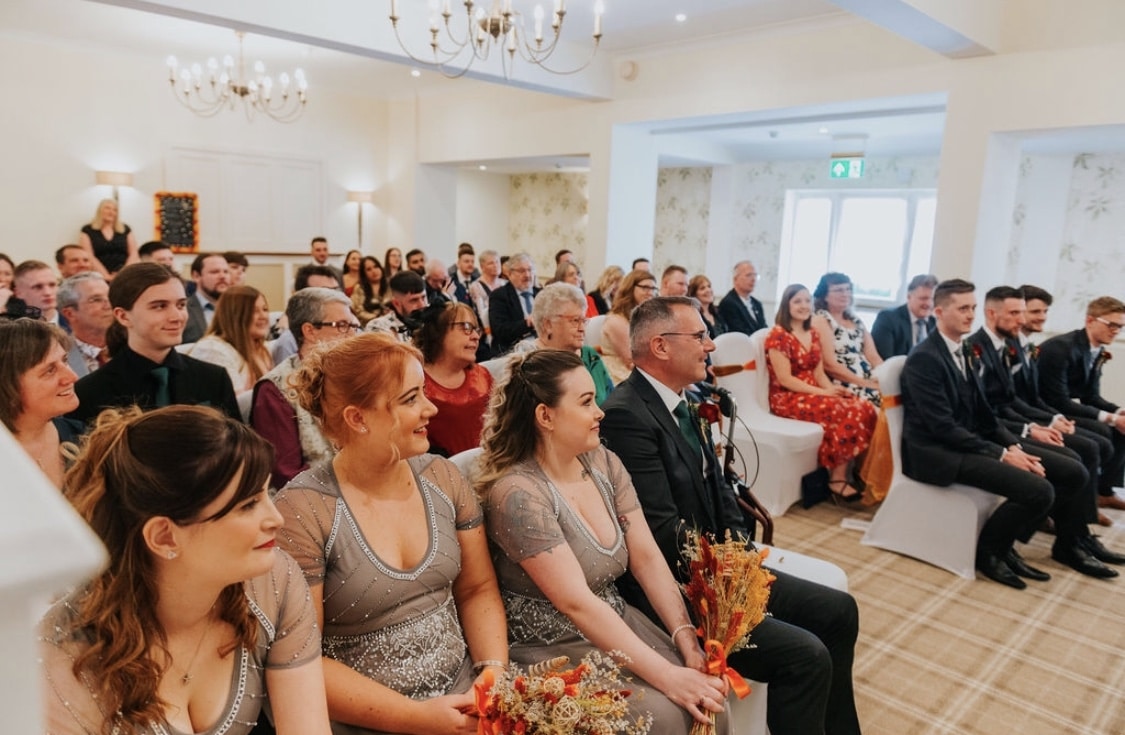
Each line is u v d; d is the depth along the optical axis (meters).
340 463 1.45
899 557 3.44
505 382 1.74
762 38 5.83
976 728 2.23
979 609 2.96
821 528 3.79
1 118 6.86
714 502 2.11
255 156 8.55
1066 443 3.61
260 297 2.84
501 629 1.55
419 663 1.40
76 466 0.99
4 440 0.29
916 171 7.76
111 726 0.95
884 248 8.25
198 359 2.50
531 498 1.61
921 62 5.00
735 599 1.56
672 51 6.43
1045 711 2.32
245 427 1.02
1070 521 3.36
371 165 9.55
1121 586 3.20
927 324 4.84
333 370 1.40
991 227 4.91
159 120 7.79
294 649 1.16
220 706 1.06
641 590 1.89
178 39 6.82
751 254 9.05
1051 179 6.28
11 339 1.58
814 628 1.95
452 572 1.50
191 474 0.94
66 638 0.94
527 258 5.60
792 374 4.27
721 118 6.32
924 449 3.32
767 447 3.95
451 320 2.54
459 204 11.00
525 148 7.94
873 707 2.31
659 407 2.04
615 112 6.95
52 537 0.25
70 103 7.21
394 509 1.45
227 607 1.07
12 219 7.02
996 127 4.63
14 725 0.26
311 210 9.11
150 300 2.13
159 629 1.00
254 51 7.14
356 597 1.37
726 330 5.69
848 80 5.38
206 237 8.28
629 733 1.39
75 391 2.11
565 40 6.36
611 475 1.84
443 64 5.55
